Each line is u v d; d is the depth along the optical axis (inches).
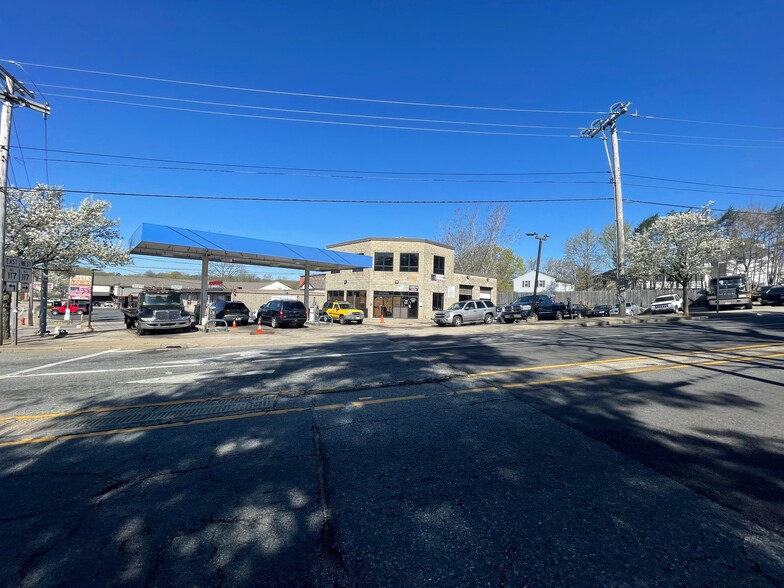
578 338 552.1
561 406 225.5
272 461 158.7
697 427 190.7
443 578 94.3
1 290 531.8
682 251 980.6
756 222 1710.1
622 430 187.9
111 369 357.7
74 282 841.5
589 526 114.0
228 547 106.0
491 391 258.5
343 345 522.9
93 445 176.2
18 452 169.0
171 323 701.3
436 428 193.2
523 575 94.8
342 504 126.7
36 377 323.6
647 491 133.0
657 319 883.4
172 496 132.3
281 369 345.7
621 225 896.9
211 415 216.8
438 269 1514.5
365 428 194.4
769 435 179.8
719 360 351.3
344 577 94.9
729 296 1157.7
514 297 1833.2
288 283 3289.9
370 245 1453.0
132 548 105.9
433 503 127.0
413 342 545.6
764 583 91.6
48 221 721.6
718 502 126.0
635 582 92.2
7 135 531.8
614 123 879.1
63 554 103.6
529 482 139.9
